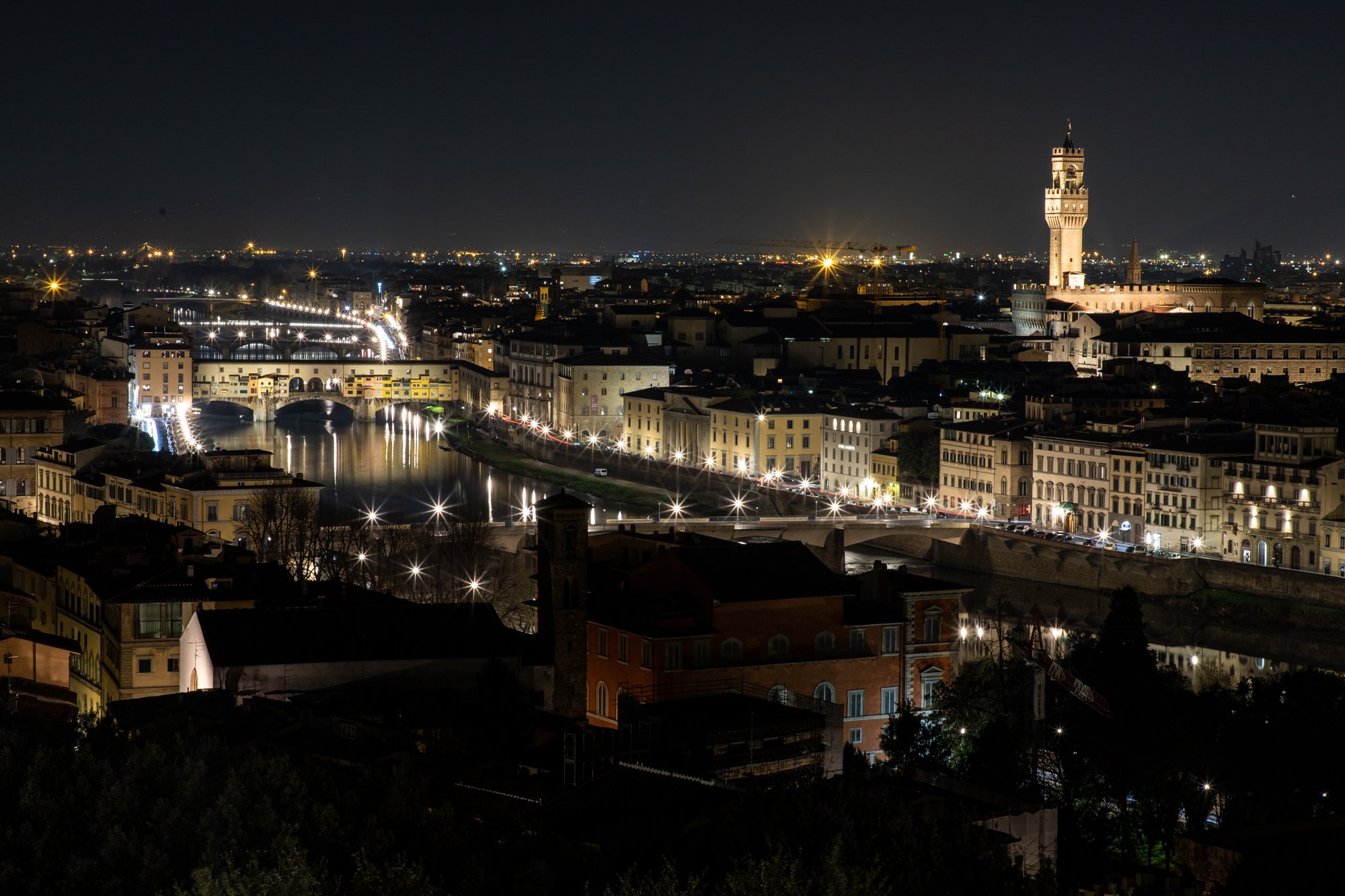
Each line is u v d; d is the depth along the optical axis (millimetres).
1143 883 160375
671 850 138500
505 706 190750
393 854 136125
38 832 143500
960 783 171750
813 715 177125
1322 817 170125
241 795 140875
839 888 129750
